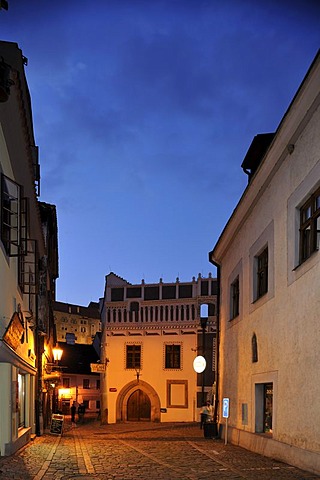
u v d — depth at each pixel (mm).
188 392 40625
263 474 10750
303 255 13133
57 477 10273
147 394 41562
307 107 11945
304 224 12992
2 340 11789
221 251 23781
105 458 13320
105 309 43625
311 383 11695
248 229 18688
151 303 42500
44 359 27500
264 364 15844
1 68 9992
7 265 13211
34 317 22359
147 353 41969
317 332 11453
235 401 19938
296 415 12594
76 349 68625
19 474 10508
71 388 64688
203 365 29219
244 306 18953
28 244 20453
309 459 11242
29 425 19344
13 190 14062
